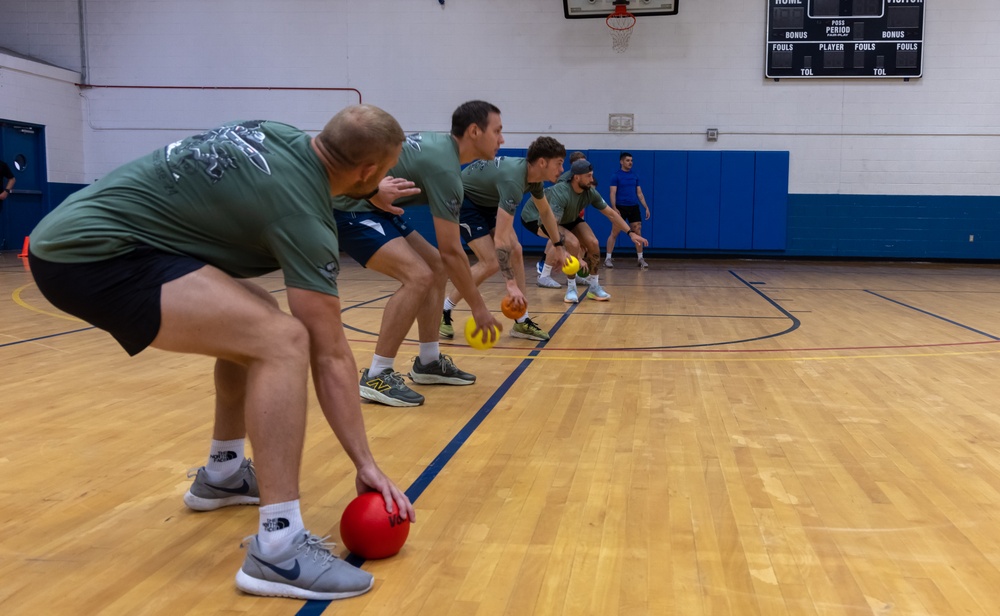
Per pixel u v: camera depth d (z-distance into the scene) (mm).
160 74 12898
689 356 4477
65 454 2594
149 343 1626
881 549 1881
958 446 2750
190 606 1587
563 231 6668
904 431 2941
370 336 5031
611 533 1971
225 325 1577
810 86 12016
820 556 1838
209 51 12820
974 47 11656
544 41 12359
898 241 12117
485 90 12531
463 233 4754
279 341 1604
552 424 3020
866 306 6910
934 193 11977
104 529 1986
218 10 12742
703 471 2465
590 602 1604
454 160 3072
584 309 6551
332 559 1653
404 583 1689
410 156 3004
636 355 4504
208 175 1610
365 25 12602
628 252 12680
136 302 1574
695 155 12250
